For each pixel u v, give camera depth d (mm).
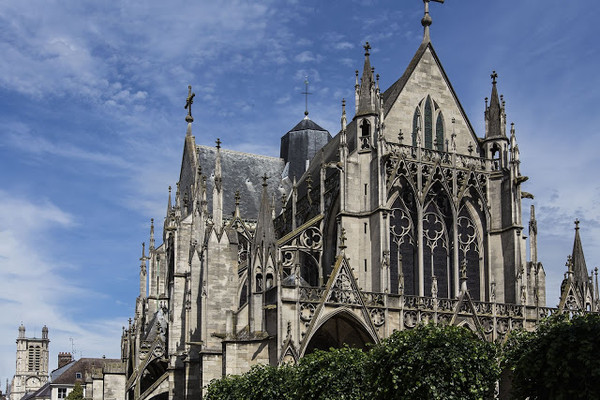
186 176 112188
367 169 78938
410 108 83875
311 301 68562
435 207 80812
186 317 80812
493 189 83375
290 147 119375
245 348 68438
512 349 52594
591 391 42000
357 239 77562
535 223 82938
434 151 81500
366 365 55156
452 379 50781
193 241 83312
